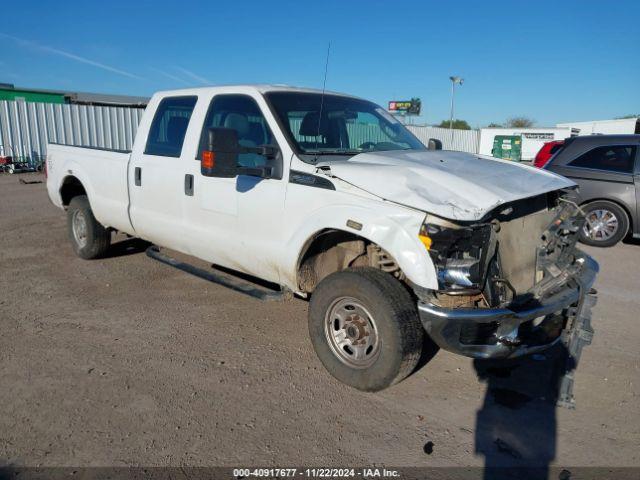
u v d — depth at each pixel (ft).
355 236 13.35
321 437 10.77
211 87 16.67
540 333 12.15
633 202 27.14
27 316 16.63
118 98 103.71
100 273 21.13
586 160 28.66
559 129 116.88
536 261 12.87
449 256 11.07
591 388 13.02
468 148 118.52
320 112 14.37
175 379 12.91
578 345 12.18
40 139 62.34
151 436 10.62
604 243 28.27
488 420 11.54
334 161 13.46
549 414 11.84
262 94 14.93
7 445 10.24
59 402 11.76
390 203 11.52
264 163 14.28
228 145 12.82
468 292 11.00
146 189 18.04
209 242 16.05
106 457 9.97
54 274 20.95
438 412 11.81
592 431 11.23
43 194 42.83
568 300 11.93
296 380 13.00
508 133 117.50
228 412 11.55
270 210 13.92
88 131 65.67
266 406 11.82
